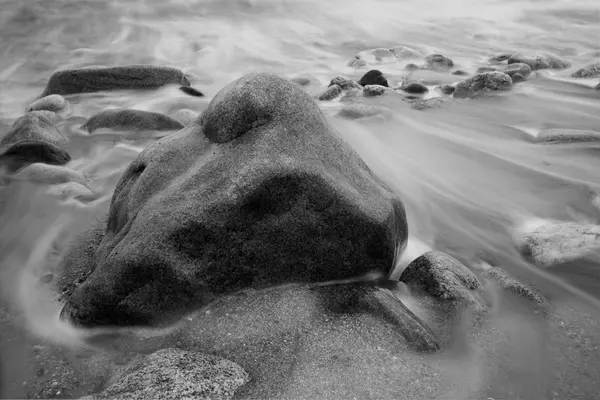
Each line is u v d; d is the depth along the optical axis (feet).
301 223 4.00
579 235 5.25
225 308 3.97
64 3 17.51
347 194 4.08
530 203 6.21
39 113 8.01
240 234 3.90
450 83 11.20
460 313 4.13
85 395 3.46
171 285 3.86
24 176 6.51
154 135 8.19
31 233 5.53
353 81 10.76
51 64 12.61
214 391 3.24
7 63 12.57
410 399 3.38
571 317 4.27
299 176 3.91
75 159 7.41
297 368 3.52
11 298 4.48
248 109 4.14
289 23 16.87
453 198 6.38
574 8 17.71
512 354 3.84
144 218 4.00
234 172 3.89
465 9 18.29
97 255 4.56
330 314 3.96
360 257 4.24
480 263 5.05
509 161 7.35
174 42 14.61
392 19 17.40
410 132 8.52
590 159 7.22
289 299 4.05
